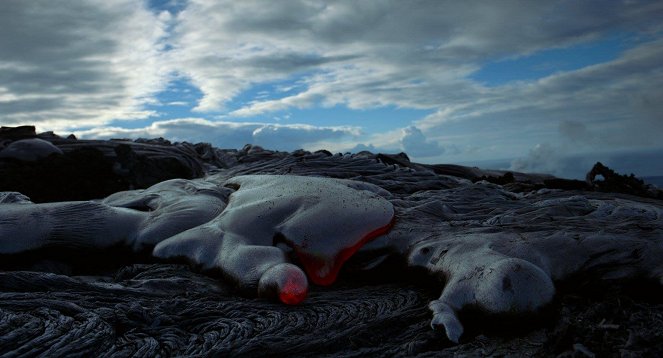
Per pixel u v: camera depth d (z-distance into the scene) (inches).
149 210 112.0
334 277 88.9
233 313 75.5
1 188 138.6
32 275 82.0
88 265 100.7
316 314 76.4
